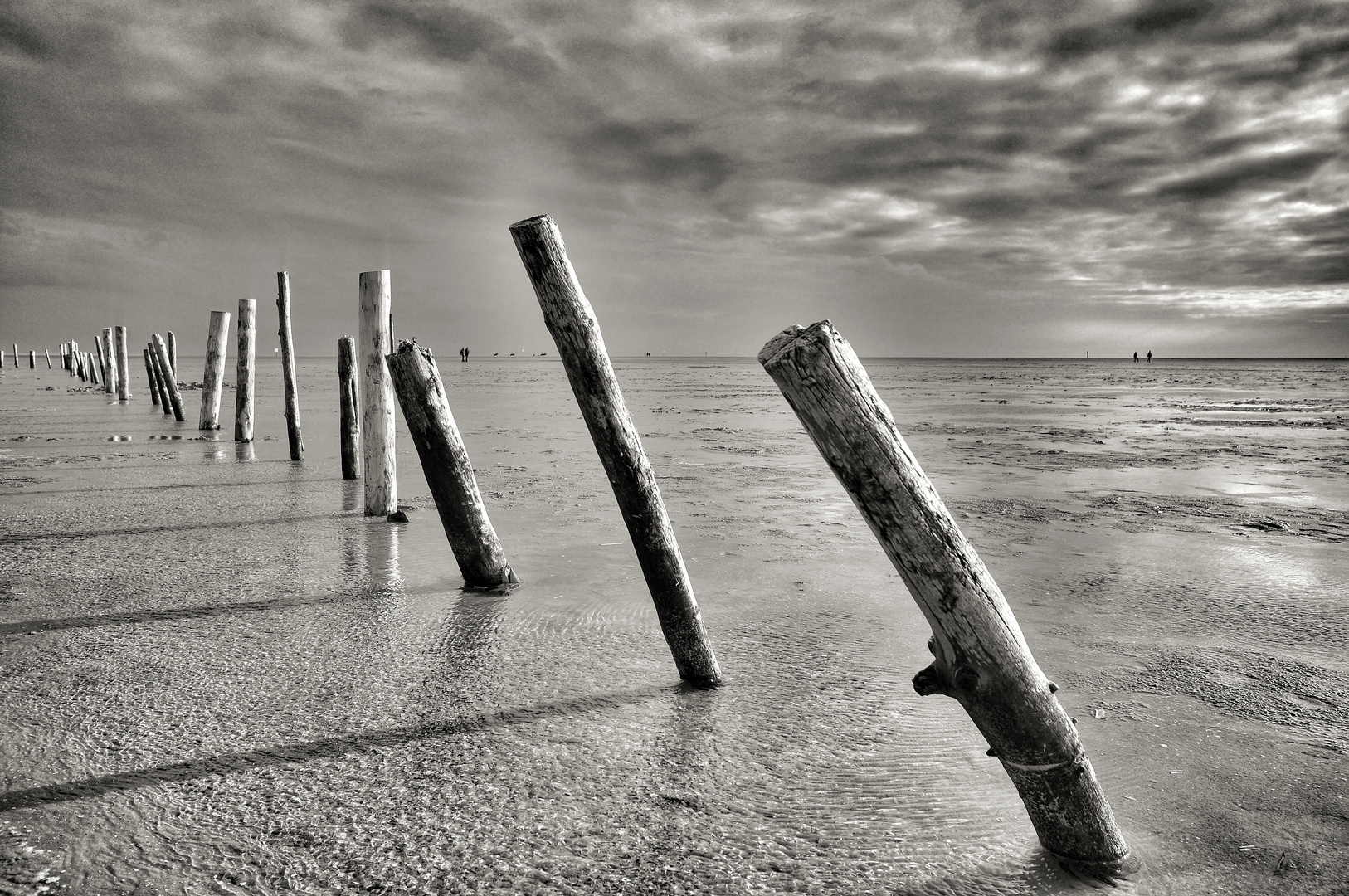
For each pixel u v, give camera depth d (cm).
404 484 1059
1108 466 1247
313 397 2920
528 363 13200
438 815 285
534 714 370
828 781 310
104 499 918
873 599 552
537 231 393
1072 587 582
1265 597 558
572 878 250
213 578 597
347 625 494
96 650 447
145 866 255
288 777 311
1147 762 328
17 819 281
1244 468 1230
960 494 984
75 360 4716
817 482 1080
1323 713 374
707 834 274
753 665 434
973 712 256
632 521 402
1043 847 266
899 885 248
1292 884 250
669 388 4400
